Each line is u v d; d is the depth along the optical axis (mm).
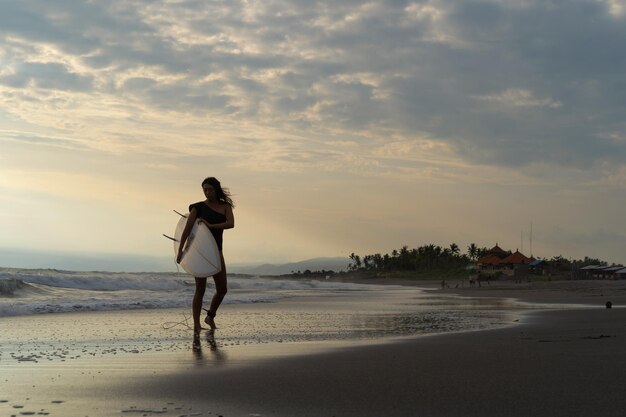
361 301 23297
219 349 7219
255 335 9125
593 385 4590
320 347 7363
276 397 4262
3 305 14758
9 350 7223
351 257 199375
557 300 24734
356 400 4152
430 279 145125
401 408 3898
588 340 7914
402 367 5625
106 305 16406
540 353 6496
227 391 4488
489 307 18688
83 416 3697
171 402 4109
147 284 34562
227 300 21812
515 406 3910
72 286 32156
